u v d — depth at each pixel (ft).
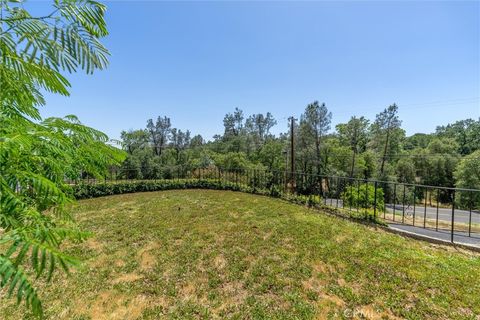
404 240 14.38
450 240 13.92
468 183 60.80
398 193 57.16
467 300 8.56
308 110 68.54
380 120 75.31
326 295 9.18
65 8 2.50
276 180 32.27
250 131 108.58
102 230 16.78
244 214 20.88
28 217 2.17
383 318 7.91
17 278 1.65
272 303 8.81
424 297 8.81
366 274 10.47
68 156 2.83
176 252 13.12
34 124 2.76
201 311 8.45
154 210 22.65
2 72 2.40
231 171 38.75
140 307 8.68
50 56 2.47
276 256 12.45
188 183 37.14
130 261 12.06
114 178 33.14
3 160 2.10
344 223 17.94
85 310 8.47
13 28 2.32
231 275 10.71
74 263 1.93
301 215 20.29
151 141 98.17
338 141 79.87
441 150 82.79
